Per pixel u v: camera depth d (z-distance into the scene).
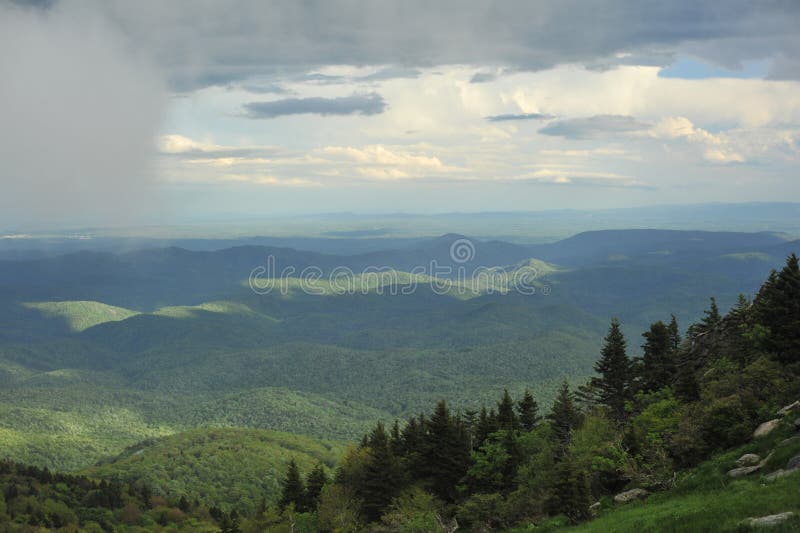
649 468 68.62
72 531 187.50
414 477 116.19
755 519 39.19
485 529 83.69
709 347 113.31
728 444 63.81
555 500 69.50
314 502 129.12
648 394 111.38
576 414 113.75
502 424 120.12
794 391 66.44
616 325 118.69
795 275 85.38
